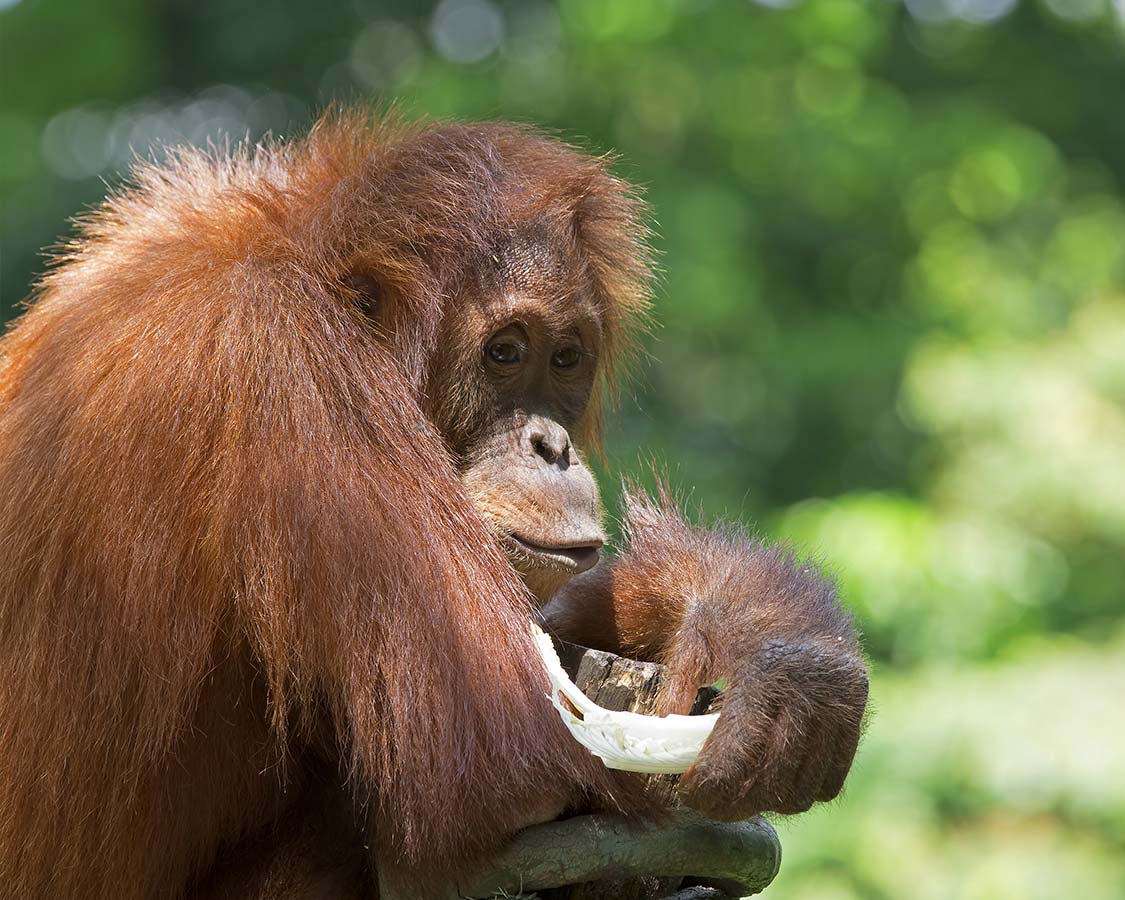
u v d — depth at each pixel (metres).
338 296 7.98
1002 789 17.20
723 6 25.53
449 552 7.52
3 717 7.58
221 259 7.88
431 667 7.21
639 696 7.69
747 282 23.50
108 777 7.40
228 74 28.38
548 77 25.47
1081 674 18.12
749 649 7.46
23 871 7.57
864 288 26.75
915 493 23.41
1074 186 31.33
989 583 21.08
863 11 26.25
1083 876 16.78
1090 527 23.36
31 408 7.89
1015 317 25.84
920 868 17.03
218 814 7.89
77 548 7.36
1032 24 31.66
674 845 7.53
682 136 25.48
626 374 10.28
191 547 7.23
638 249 9.84
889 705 18.28
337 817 8.16
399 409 7.72
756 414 24.70
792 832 17.39
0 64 27.83
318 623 7.19
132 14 28.12
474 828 7.21
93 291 8.22
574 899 7.67
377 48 28.34
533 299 8.25
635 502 9.39
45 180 26.47
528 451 8.18
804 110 25.70
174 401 7.29
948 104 27.22
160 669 7.24
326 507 7.21
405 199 8.27
